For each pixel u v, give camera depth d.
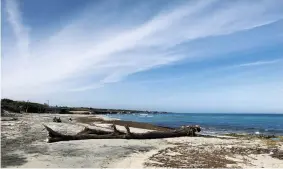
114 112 188.12
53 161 12.84
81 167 11.99
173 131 26.05
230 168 12.80
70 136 20.52
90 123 43.88
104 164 12.73
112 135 22.56
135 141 21.53
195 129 27.45
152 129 35.00
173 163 13.49
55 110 108.06
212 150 17.78
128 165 12.72
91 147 17.39
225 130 42.03
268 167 13.11
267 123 71.75
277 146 20.27
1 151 14.99
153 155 15.40
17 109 76.50
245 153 16.83
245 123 70.44
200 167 12.84
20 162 12.38
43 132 24.75
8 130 25.20
